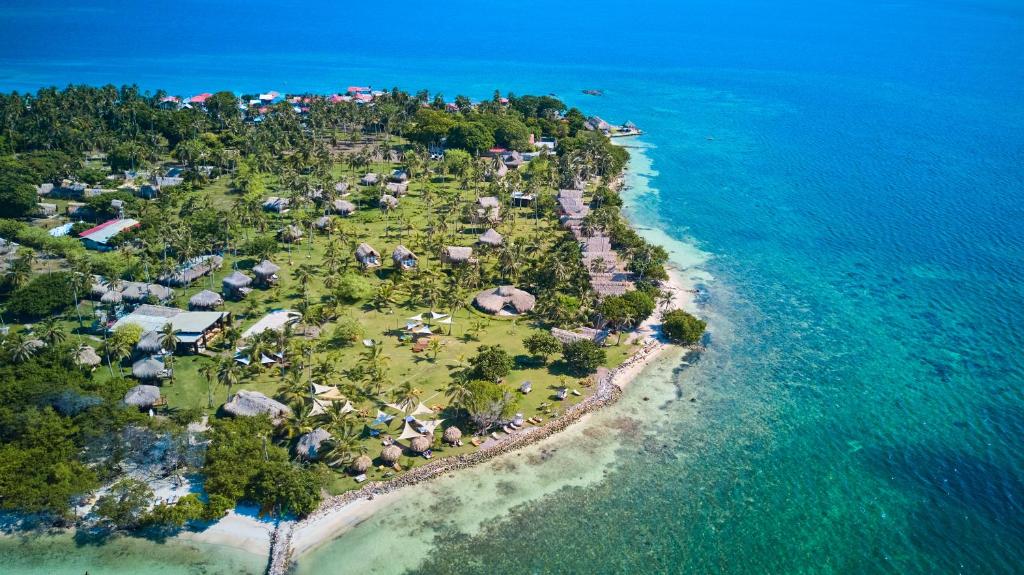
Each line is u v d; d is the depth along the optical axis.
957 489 86.44
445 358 107.56
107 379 97.00
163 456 81.12
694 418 99.44
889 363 115.31
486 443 90.38
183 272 127.94
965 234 176.38
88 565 71.00
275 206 168.50
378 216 169.88
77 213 160.50
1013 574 74.19
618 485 85.69
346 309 121.69
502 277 135.62
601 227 156.75
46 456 77.75
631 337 120.06
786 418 100.06
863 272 152.88
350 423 85.94
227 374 90.69
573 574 72.81
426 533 76.94
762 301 138.00
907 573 74.38
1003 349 120.31
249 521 77.31
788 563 75.38
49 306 113.44
